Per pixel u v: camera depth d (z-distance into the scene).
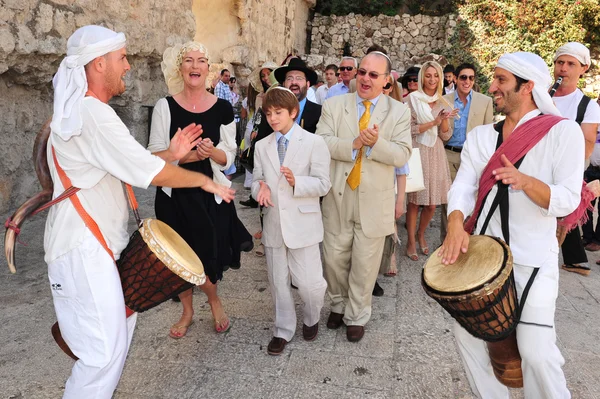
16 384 2.74
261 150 3.03
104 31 2.03
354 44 19.80
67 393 1.95
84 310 1.97
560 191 1.88
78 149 1.93
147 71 7.97
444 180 4.88
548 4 15.66
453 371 2.98
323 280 3.14
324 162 2.97
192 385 2.79
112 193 2.07
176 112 3.10
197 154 3.02
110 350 1.97
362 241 3.17
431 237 5.81
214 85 10.95
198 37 12.77
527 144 2.02
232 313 3.70
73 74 1.95
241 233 3.30
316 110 3.98
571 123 1.97
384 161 3.03
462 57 17.06
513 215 2.09
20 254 4.61
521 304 2.01
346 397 2.71
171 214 3.08
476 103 5.08
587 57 3.66
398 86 4.21
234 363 3.02
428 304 3.95
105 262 2.00
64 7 5.64
